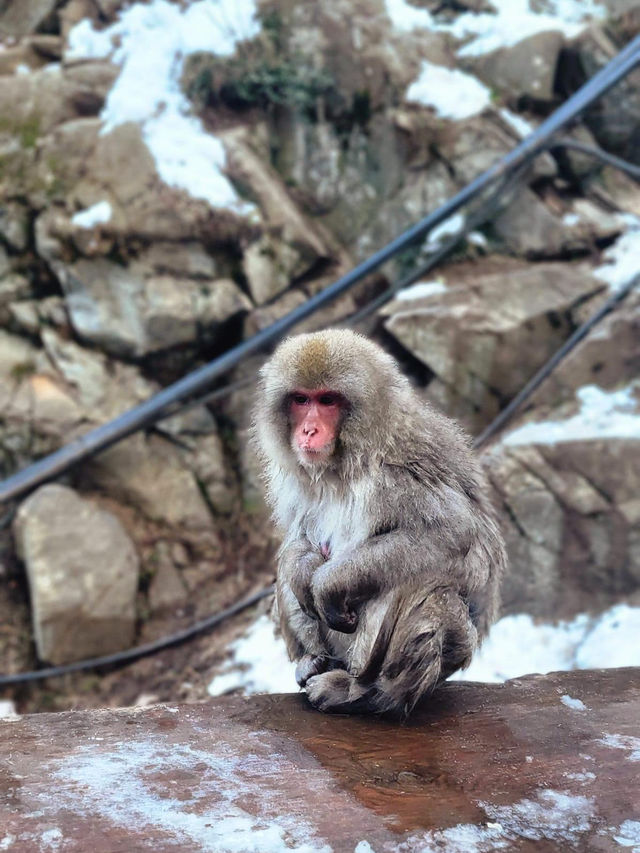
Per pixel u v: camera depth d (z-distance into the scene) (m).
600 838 1.63
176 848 1.58
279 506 2.03
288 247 4.34
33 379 4.13
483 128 4.48
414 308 4.15
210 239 4.22
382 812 1.66
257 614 3.80
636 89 4.64
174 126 4.43
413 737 1.83
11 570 3.96
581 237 4.42
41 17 4.98
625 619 3.29
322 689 1.90
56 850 1.57
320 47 4.69
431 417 2.01
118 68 4.61
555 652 3.28
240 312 4.21
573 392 3.93
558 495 3.52
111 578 3.82
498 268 4.39
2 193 4.23
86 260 4.14
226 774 1.72
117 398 4.14
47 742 1.79
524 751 1.80
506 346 4.05
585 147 4.11
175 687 3.61
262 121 4.68
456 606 1.89
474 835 1.63
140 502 4.09
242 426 4.23
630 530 3.44
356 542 1.91
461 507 1.90
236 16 4.71
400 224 4.55
